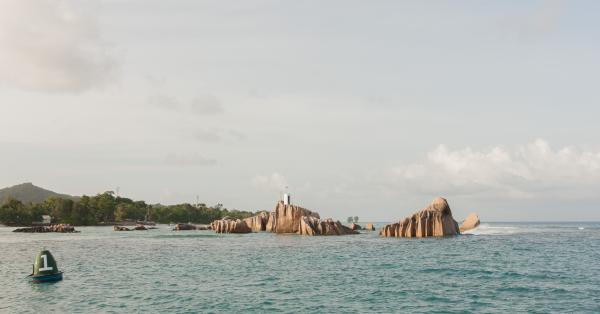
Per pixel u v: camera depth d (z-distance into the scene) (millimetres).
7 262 67812
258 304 37375
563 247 89312
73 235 153625
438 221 118062
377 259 69625
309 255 76875
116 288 44406
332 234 135750
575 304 36938
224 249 90312
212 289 43938
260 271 56656
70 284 46781
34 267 48688
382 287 45000
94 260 69875
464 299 39156
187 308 35875
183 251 86062
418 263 63875
